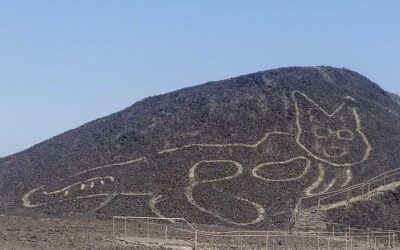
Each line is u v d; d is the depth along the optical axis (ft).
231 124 416.67
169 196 347.56
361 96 467.52
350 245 268.82
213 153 387.96
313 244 266.16
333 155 388.98
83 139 435.53
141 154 395.55
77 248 190.60
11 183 391.24
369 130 420.77
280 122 417.49
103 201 348.18
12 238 198.80
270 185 356.59
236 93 451.53
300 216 326.85
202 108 437.99
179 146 398.62
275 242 263.70
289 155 385.91
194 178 363.56
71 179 379.14
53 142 449.89
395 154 399.85
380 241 303.48
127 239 228.02
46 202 356.18
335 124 420.77
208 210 333.42
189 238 252.62
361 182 361.51
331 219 326.65
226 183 357.41
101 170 384.06
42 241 197.88
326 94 453.58
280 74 476.13
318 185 358.23
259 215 329.93
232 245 243.40
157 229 276.41
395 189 355.36
